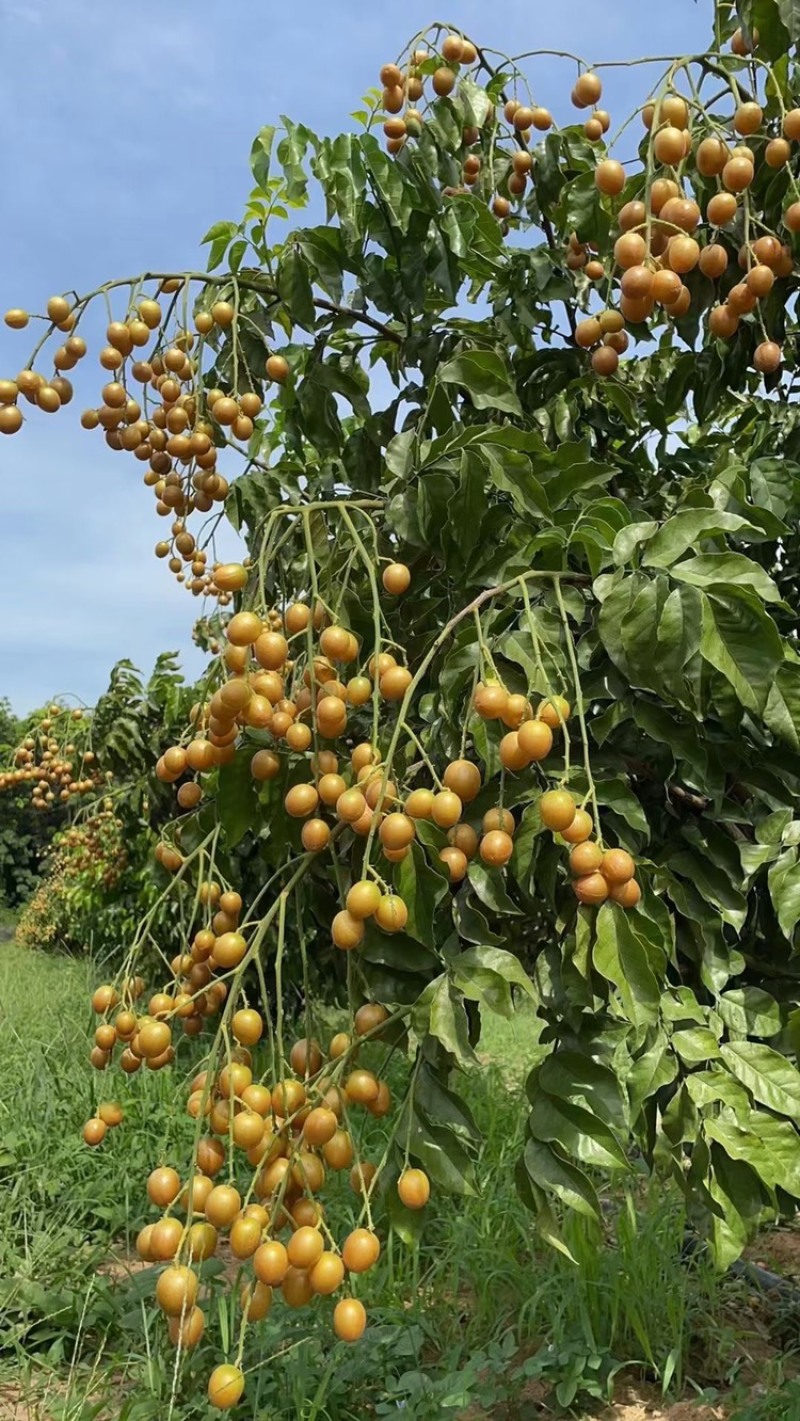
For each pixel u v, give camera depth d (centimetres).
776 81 205
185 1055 593
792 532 221
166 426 259
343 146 269
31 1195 413
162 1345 299
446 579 245
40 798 719
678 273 187
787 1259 386
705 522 171
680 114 192
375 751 179
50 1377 301
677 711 184
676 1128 171
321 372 272
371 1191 165
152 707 694
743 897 192
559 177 272
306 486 312
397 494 217
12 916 2173
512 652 178
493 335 266
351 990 184
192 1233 157
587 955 161
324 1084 171
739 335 256
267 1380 281
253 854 412
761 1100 171
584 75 247
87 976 919
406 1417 257
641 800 209
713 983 186
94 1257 358
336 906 230
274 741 199
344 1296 167
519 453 208
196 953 200
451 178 275
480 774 190
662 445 291
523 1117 487
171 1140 452
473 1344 312
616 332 241
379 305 270
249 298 279
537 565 208
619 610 166
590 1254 312
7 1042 621
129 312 255
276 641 177
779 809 199
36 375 249
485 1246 346
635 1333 308
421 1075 167
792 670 175
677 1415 281
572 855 159
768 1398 269
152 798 660
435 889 166
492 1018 790
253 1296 158
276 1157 170
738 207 224
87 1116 477
